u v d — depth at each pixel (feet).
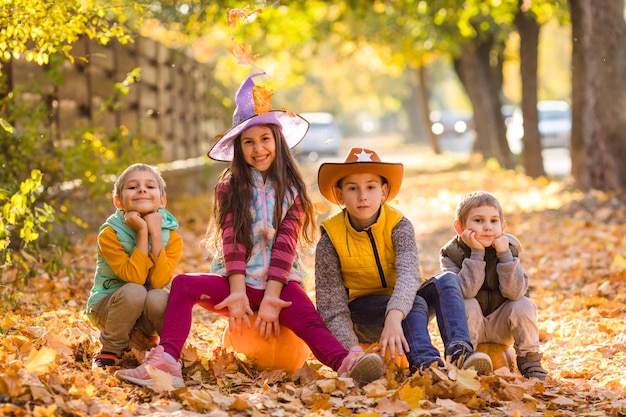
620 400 14.57
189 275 15.61
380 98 244.83
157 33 56.90
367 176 15.93
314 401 13.64
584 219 41.14
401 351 14.79
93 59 37.93
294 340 15.94
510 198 54.03
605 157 47.98
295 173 16.56
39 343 16.26
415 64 95.61
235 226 15.78
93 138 30.91
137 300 15.29
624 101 47.78
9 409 11.43
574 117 48.93
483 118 88.38
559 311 24.32
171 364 14.40
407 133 250.78
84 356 16.21
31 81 29.73
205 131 66.08
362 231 16.08
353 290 16.40
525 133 66.28
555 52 195.11
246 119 16.31
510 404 13.89
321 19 76.74
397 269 15.76
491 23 76.64
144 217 15.76
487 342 16.79
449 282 15.90
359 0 65.46
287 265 15.72
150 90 48.88
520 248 16.47
